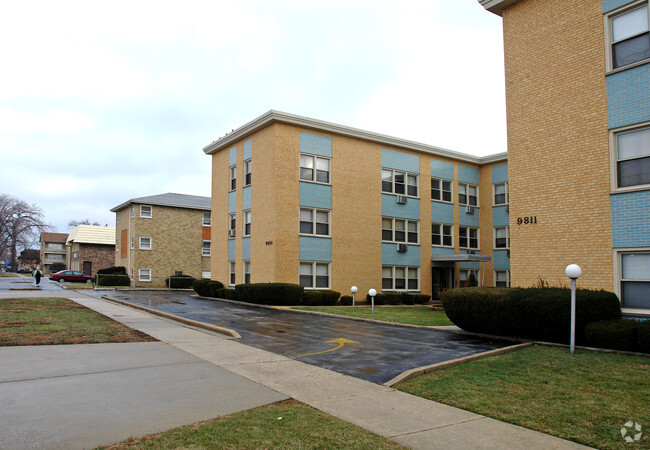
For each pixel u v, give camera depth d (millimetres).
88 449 4375
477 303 12289
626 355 9578
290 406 5988
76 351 9039
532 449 4801
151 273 41094
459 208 31859
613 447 4859
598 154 12750
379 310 20828
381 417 5715
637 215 11859
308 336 12289
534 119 14297
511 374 7879
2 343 9453
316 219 25359
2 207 87188
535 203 14070
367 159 27562
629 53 12359
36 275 40062
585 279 12781
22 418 5223
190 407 5832
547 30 14180
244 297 23938
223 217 29469
